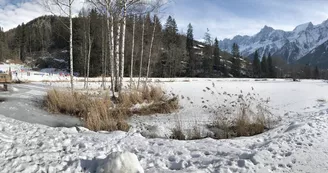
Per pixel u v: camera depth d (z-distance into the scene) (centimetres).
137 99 1412
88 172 391
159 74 5381
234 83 2583
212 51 7838
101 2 1619
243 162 429
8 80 1711
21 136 538
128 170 378
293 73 9462
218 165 425
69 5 1521
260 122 893
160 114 1291
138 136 640
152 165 430
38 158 425
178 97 1552
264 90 1914
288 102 1378
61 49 7256
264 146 536
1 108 1249
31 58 7631
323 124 708
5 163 392
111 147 522
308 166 431
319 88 2091
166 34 5778
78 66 4572
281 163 439
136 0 1680
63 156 444
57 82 2317
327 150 497
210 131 884
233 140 647
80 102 1318
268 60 8506
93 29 3806
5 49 7856
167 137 820
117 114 1162
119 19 1662
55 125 1060
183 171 395
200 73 6944
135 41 3306
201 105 1418
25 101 1410
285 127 775
